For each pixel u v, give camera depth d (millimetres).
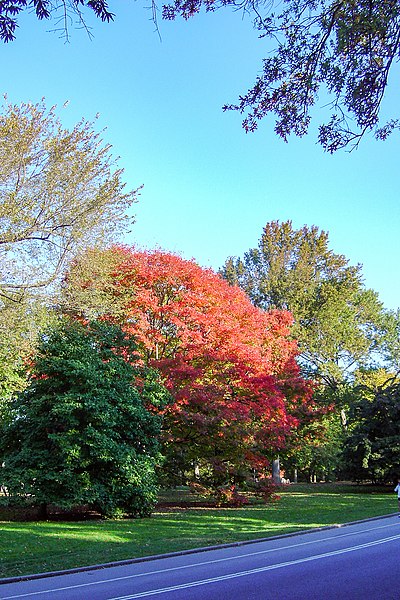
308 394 31594
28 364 20469
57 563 11141
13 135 20219
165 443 22609
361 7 6402
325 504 24453
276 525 17406
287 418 25328
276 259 51219
